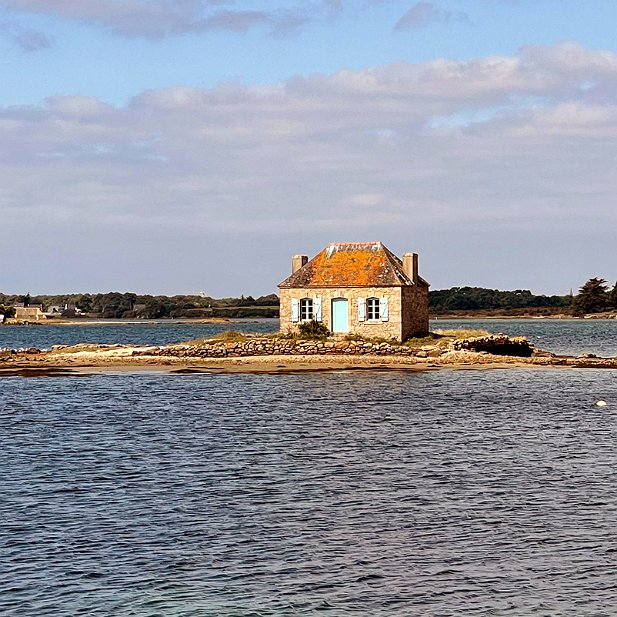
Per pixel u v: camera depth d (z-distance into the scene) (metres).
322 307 95.12
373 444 50.88
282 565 31.17
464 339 97.12
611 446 50.03
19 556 31.95
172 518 36.16
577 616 27.31
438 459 46.62
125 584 29.62
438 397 70.69
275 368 90.06
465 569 30.78
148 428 57.28
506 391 74.38
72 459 47.16
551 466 44.81
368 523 35.44
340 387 76.94
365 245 96.44
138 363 95.44
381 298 93.25
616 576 30.11
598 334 196.75
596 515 36.25
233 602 28.28
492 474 43.09
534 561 31.42
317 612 27.62
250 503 38.19
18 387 80.12
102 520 35.88
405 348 91.75
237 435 54.34
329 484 41.34
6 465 45.66
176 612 27.58
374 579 30.00
